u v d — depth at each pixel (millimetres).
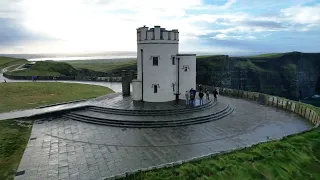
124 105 29656
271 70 128750
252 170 15156
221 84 103875
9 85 47281
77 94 40812
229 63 114438
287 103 32062
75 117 27484
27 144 20078
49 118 27641
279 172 15477
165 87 31391
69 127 24547
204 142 20406
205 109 29734
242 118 27922
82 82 59938
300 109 29453
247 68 123438
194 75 33094
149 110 27078
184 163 15156
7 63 105000
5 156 17781
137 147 19312
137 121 24594
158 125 24375
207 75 103312
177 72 32594
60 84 52281
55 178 14727
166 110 27234
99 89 47344
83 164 16484
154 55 30484
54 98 36812
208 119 26641
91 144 19984
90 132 22953
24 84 49688
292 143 18656
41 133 22734
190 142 20359
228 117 28344
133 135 22016
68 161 16953
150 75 31047
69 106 30156
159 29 29938
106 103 30953
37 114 27266
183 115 26859
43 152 18469
